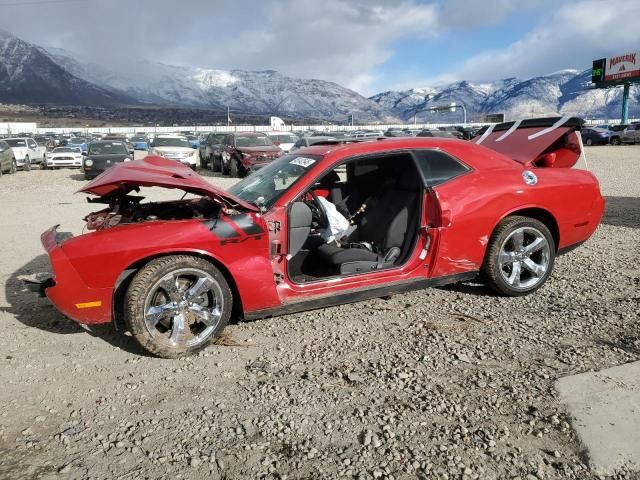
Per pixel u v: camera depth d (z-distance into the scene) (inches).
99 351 150.7
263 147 768.9
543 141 199.3
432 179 174.9
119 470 99.4
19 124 3988.7
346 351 148.3
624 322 163.2
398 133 1598.2
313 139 711.7
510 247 185.5
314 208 186.5
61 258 138.2
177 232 143.2
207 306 149.2
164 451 104.9
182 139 966.4
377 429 111.1
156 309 141.9
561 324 163.5
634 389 121.3
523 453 102.1
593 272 218.7
